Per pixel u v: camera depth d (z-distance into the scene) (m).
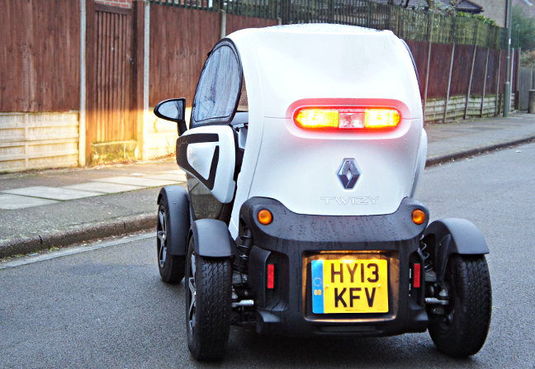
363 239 5.50
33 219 10.29
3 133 13.64
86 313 7.13
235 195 6.12
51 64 14.30
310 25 6.37
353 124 5.64
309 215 5.64
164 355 6.11
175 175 14.47
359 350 6.27
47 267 8.72
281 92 5.66
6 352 6.13
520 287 8.16
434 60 28.59
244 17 18.72
